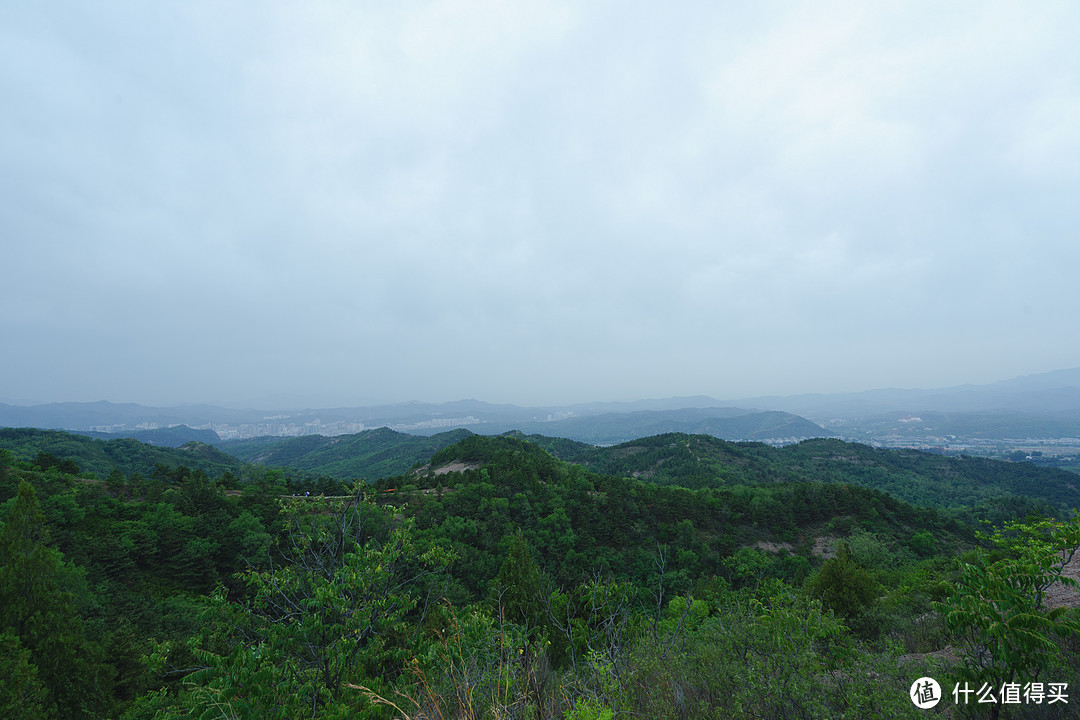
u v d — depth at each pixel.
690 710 4.19
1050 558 3.95
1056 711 3.54
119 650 22.81
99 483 54.91
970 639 4.23
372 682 6.26
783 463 148.38
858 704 3.43
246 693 5.64
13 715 13.42
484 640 5.90
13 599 16.66
